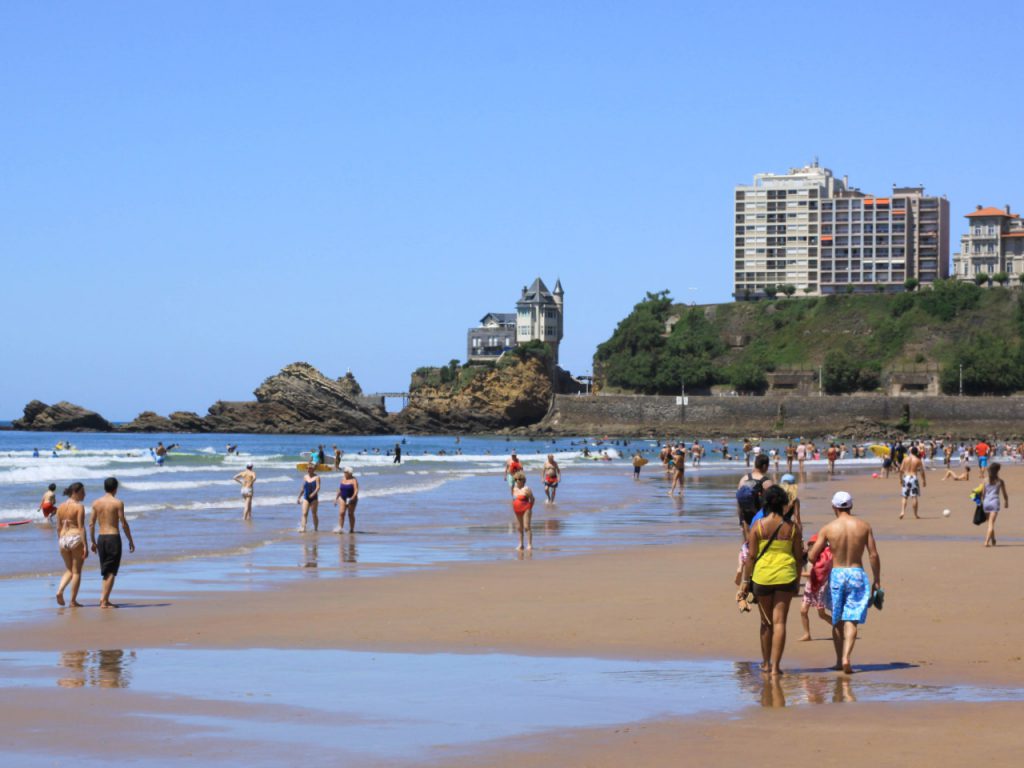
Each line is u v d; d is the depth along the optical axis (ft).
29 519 119.96
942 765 30.63
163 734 34.12
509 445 567.59
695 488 199.72
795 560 42.73
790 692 39.58
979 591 63.87
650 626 53.83
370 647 49.01
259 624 55.26
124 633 52.80
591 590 67.10
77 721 35.65
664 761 31.14
